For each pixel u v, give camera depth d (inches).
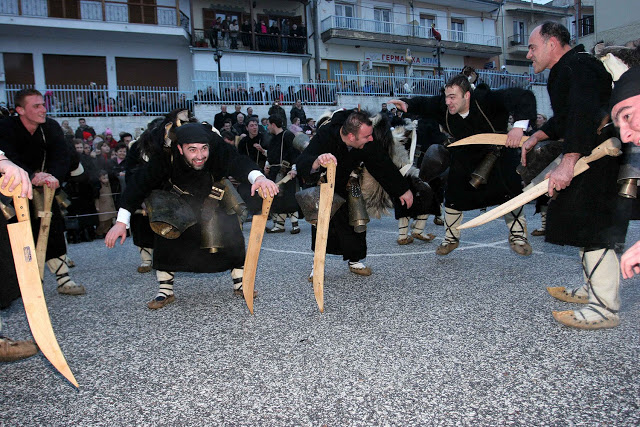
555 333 105.5
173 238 133.1
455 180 180.1
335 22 997.2
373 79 822.5
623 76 66.4
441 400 78.4
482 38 1193.4
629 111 64.5
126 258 252.2
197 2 890.7
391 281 161.0
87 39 820.6
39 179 136.6
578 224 104.9
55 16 772.6
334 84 779.4
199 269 140.9
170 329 124.1
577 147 98.7
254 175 128.9
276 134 299.9
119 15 809.5
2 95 715.4
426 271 172.9
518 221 170.7
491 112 165.9
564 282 148.4
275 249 248.1
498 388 81.7
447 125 175.2
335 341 107.8
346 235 163.2
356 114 139.9
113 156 356.8
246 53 880.3
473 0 1127.6
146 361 103.0
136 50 851.4
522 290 141.2
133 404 83.2
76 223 319.9
